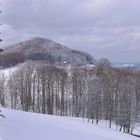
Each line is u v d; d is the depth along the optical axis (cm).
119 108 8638
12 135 1845
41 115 3469
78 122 3512
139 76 12038
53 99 11181
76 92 10312
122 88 9512
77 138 2227
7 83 11438
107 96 9350
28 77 11469
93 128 3103
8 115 2717
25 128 2164
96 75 11531
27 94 11112
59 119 3381
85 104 9744
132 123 8088
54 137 2070
